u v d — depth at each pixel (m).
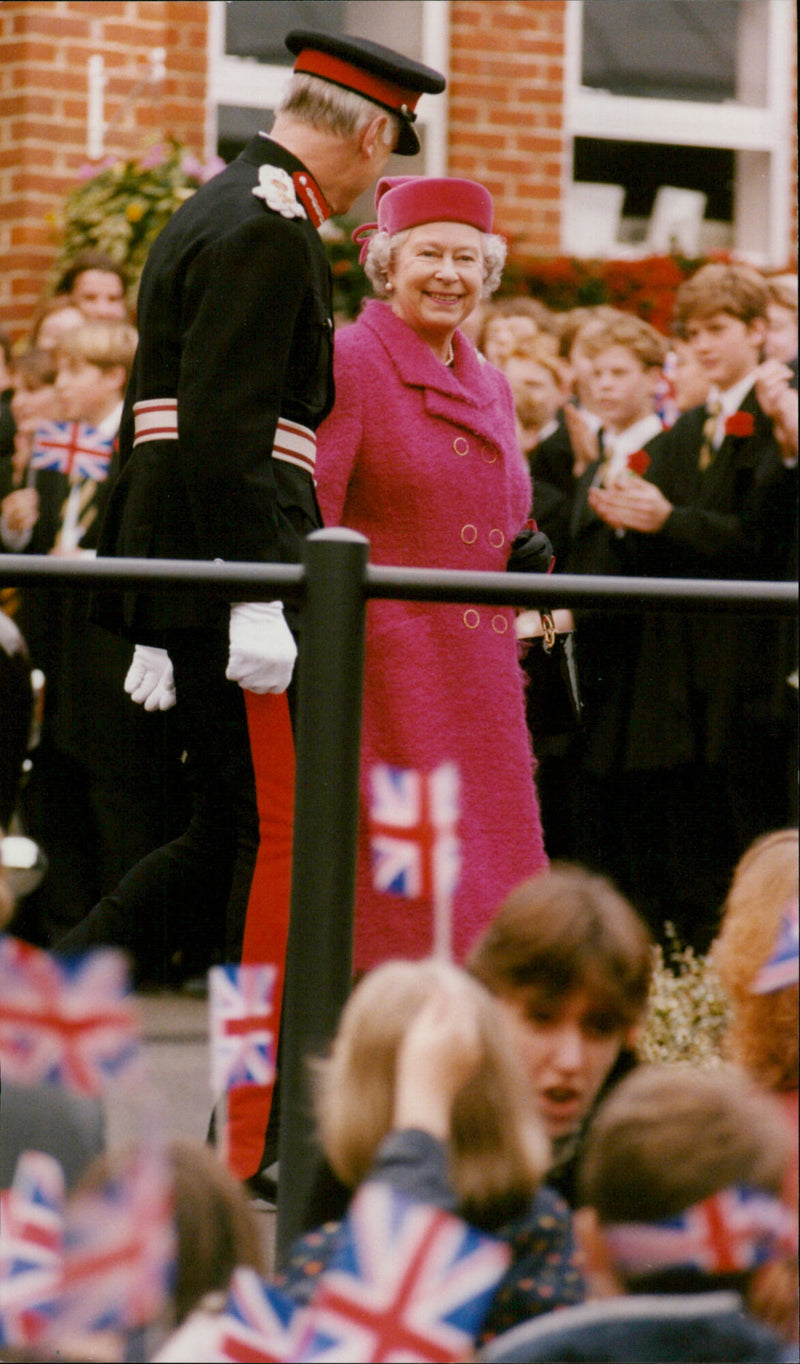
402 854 10.08
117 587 10.22
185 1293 8.88
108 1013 9.45
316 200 14.36
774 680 20.97
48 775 21.27
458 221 15.14
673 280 28.95
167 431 13.98
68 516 22.19
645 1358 8.47
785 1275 8.77
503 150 30.67
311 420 14.20
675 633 20.92
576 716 15.98
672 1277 8.66
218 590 10.26
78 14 29.22
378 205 15.66
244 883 13.91
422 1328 8.33
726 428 21.67
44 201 28.97
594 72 31.20
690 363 22.80
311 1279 9.12
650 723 20.91
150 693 14.76
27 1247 8.97
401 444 14.91
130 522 14.06
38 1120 9.84
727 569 21.50
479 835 14.64
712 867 21.03
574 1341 8.45
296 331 13.92
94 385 22.14
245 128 30.20
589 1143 8.92
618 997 9.99
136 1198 8.94
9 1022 9.41
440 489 14.96
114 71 29.44
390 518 14.92
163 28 29.69
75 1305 8.86
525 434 23.12
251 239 13.65
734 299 21.89
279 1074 13.30
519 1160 8.81
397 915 14.30
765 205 31.97
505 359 23.14
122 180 27.44
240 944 13.85
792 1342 8.74
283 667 13.38
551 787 18.58
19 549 22.34
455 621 14.91
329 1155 9.14
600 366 22.73
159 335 14.05
